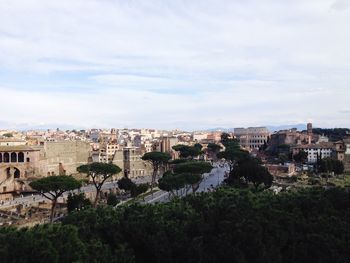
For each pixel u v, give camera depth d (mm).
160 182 152125
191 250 65500
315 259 71312
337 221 78000
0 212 154250
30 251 53094
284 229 74562
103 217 69875
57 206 169375
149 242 65188
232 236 68812
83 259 54812
